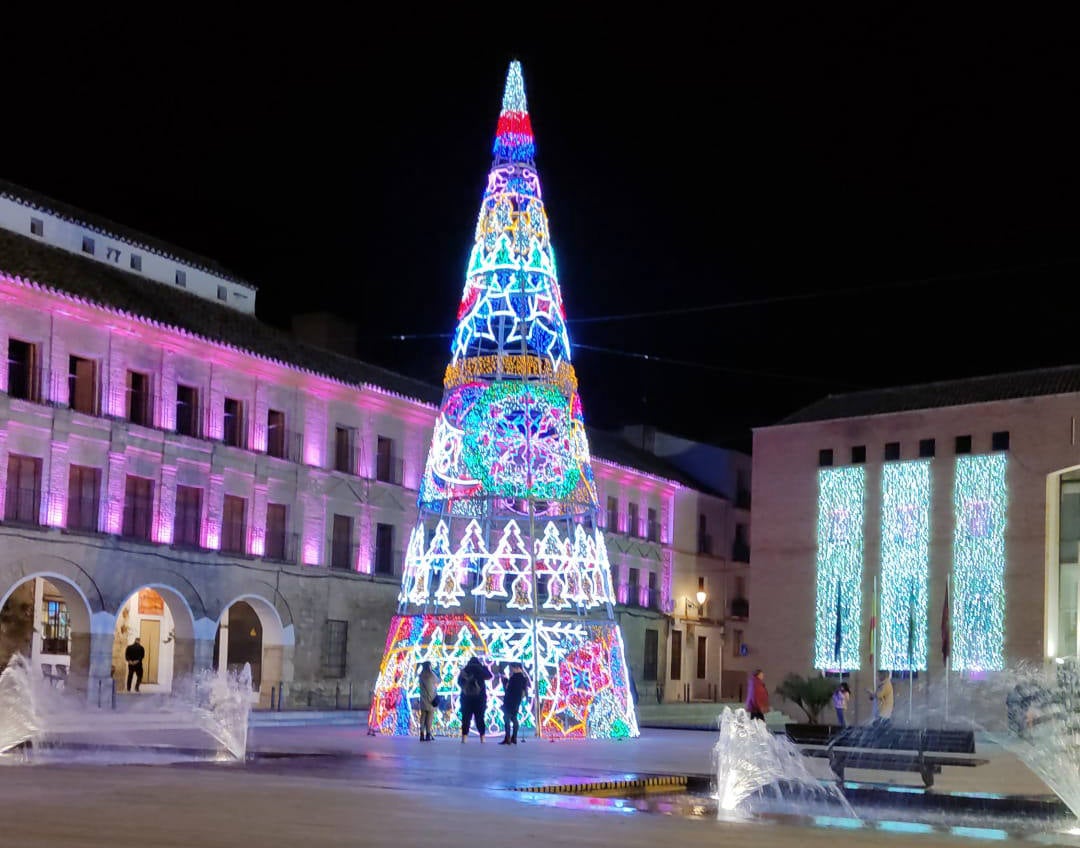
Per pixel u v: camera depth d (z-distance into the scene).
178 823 13.61
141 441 42.75
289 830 13.29
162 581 43.00
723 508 78.69
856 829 15.78
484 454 33.97
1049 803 20.33
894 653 57.94
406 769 23.16
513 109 35.62
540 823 14.66
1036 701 43.00
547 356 34.91
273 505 48.47
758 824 15.89
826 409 64.06
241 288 52.53
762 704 38.28
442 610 50.25
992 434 57.28
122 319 41.62
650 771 24.72
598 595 35.72
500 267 34.75
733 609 78.62
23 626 45.62
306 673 48.91
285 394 49.16
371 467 53.12
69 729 33.09
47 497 39.41
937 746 24.09
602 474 66.75
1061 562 54.94
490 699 35.41
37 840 12.04
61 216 44.34
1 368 38.50
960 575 56.91
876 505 60.06
